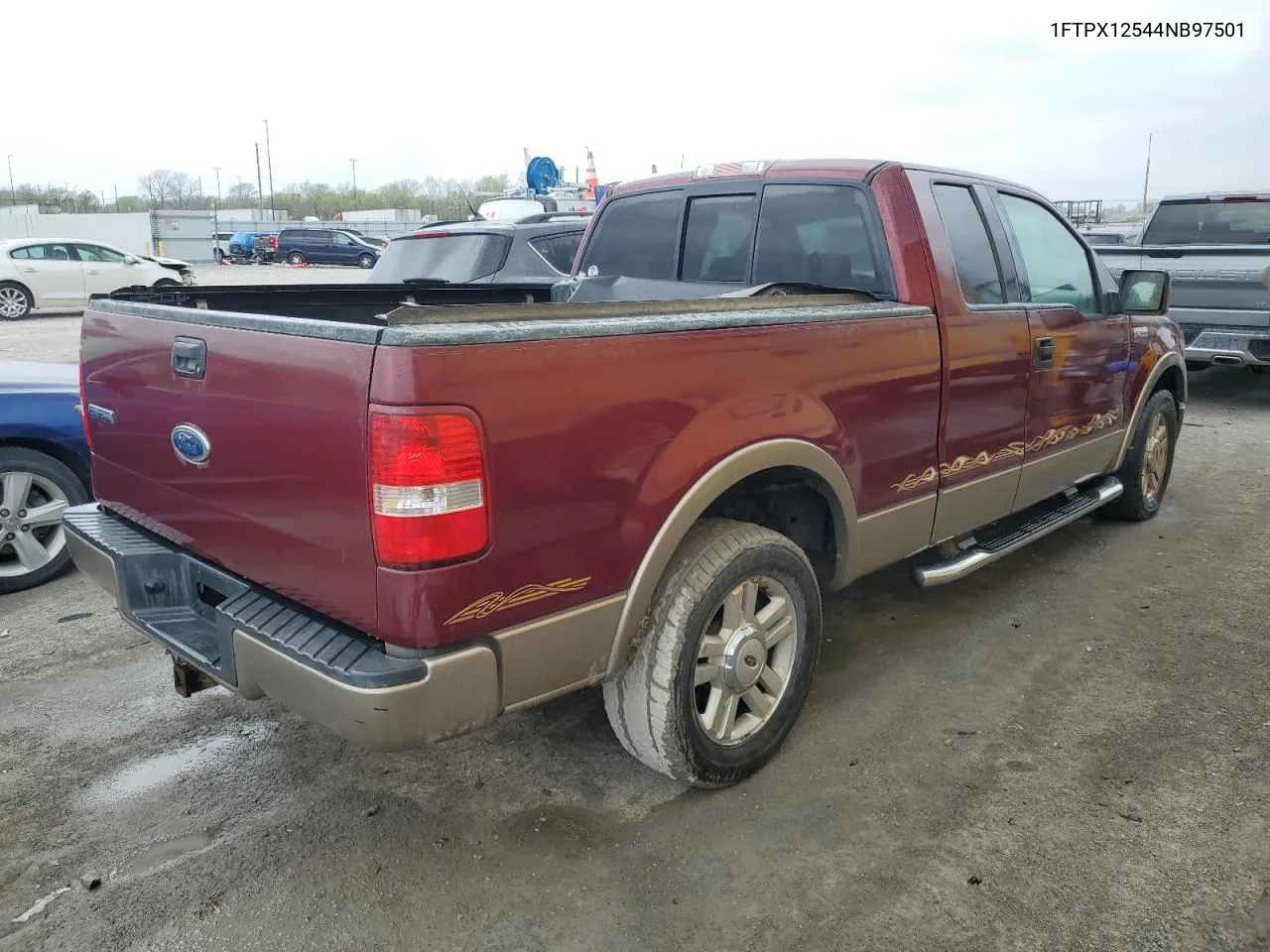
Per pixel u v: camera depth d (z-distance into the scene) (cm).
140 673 380
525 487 224
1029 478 413
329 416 219
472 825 282
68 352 1258
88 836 277
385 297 425
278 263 3900
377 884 257
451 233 726
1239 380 1094
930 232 347
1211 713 344
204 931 240
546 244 719
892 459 329
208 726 339
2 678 374
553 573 234
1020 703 353
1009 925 241
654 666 270
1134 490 534
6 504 452
